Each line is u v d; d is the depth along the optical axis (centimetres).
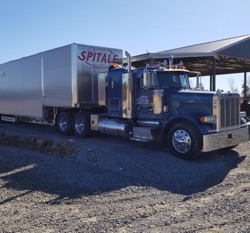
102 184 643
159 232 417
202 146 818
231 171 745
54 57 1278
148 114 974
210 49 1817
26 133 1352
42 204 540
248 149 976
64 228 435
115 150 916
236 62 2381
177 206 521
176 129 853
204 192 595
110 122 1094
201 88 1029
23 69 1502
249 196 562
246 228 425
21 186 644
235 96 877
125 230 425
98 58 1250
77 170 752
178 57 1634
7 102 1670
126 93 1012
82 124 1203
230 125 862
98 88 1178
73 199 561
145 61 1720
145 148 979
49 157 908
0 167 805
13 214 495
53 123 1395
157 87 948
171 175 697
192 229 425
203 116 828
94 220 462
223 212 486
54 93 1292
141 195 580
